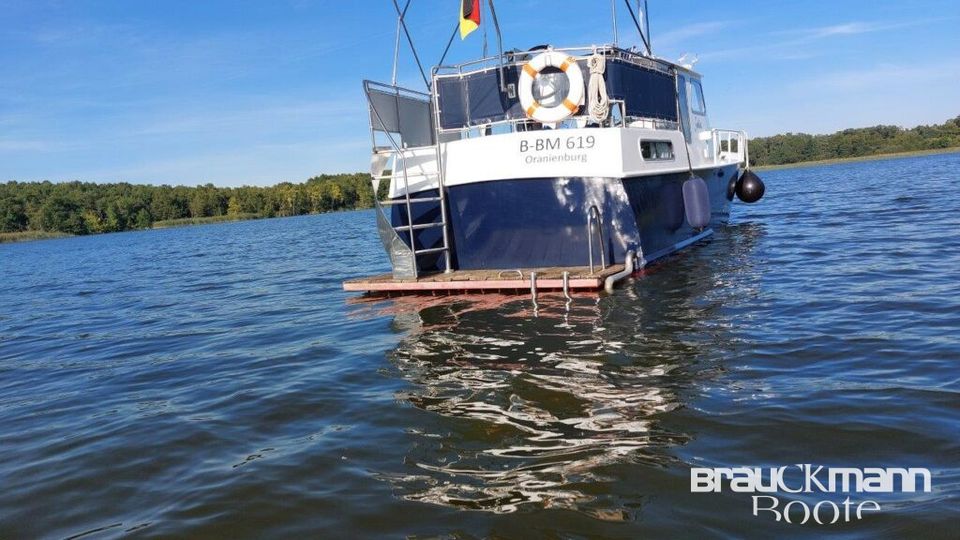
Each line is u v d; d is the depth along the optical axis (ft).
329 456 13.75
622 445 13.08
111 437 16.29
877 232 45.39
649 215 33.19
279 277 52.24
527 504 11.09
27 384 23.34
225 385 20.24
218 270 64.69
